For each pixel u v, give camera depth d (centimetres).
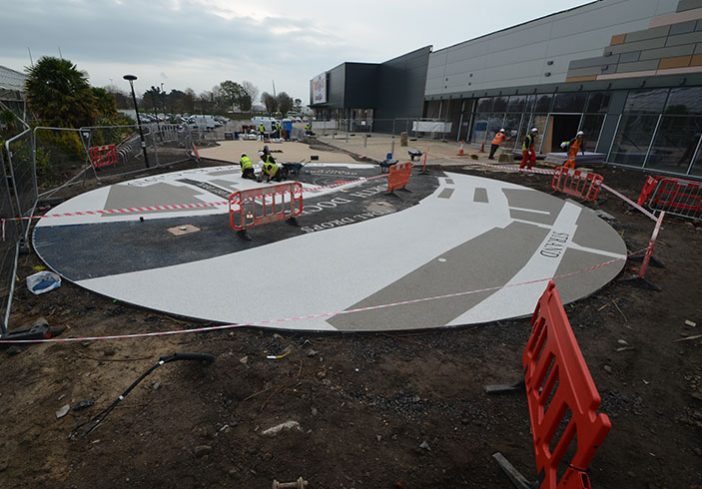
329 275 584
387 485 260
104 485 254
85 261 616
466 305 504
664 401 353
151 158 1794
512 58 2314
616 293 562
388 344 420
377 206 1011
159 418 310
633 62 1627
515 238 778
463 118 2925
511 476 264
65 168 1445
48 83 1661
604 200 1113
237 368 371
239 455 278
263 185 1241
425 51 3312
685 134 1475
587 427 185
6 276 536
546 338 320
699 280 618
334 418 315
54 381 352
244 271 590
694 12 1395
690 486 270
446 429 309
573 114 1944
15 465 268
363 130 4528
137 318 459
